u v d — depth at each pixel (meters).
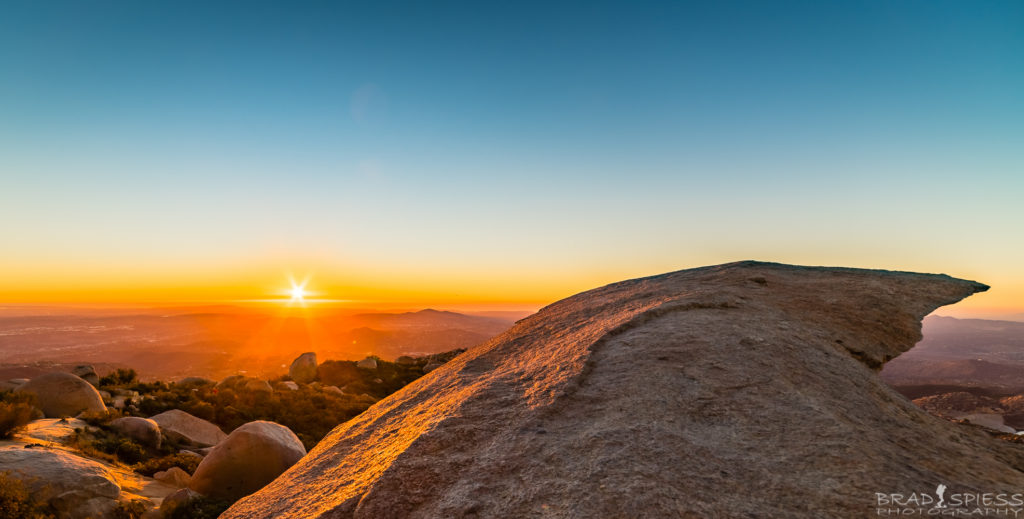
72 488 11.00
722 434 4.62
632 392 5.39
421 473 4.60
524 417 5.29
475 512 4.02
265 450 14.27
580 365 6.13
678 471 4.09
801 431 4.56
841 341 7.03
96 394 21.38
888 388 5.89
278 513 5.21
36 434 15.16
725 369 5.68
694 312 7.53
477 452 4.84
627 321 7.29
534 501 4.02
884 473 3.95
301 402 28.48
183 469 15.76
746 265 10.77
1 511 9.77
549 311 10.32
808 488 3.81
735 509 3.65
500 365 7.59
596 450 4.48
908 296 8.35
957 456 4.48
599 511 3.76
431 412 6.22
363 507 4.35
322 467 6.25
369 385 39.62
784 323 7.18
